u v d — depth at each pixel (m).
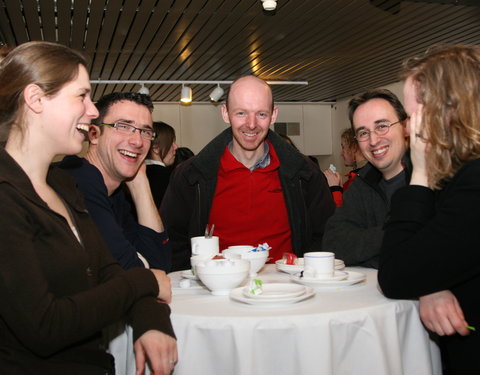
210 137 8.25
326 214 2.52
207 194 2.40
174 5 4.05
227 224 2.39
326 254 1.62
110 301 1.17
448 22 4.65
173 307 1.34
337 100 8.70
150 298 1.31
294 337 1.18
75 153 1.25
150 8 4.08
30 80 1.15
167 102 8.08
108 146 1.94
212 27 4.59
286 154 2.41
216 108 8.29
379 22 4.58
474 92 1.17
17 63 1.16
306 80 6.98
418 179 1.33
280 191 2.41
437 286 1.20
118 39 4.84
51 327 1.04
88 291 1.16
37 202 1.14
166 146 3.62
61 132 1.19
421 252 1.19
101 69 5.98
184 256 2.55
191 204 2.48
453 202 1.17
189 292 1.56
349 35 4.94
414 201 1.29
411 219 1.27
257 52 5.46
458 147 1.19
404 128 2.04
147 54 5.38
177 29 4.60
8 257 1.01
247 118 2.24
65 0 3.87
